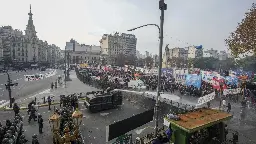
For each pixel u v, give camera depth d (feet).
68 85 157.17
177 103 84.43
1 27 349.82
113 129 37.86
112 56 442.09
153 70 168.35
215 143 45.03
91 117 77.20
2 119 71.41
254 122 73.31
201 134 43.42
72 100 86.74
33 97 108.68
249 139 58.23
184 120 43.45
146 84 139.74
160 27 43.39
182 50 419.33
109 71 204.23
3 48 332.39
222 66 284.00
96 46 483.10
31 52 397.39
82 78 180.86
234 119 76.48
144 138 52.21
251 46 74.79
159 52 44.19
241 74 120.98
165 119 44.65
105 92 93.15
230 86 109.40
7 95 110.93
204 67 293.84
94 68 240.53
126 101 104.47
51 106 90.99
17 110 73.20
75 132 49.75
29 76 175.22
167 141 45.44
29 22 428.97
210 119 44.32
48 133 60.59
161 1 42.09
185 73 120.16
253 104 99.60
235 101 106.83
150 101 90.53
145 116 45.03
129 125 41.11
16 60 350.23
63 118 60.08
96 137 58.44
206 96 82.79
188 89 119.44
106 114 81.35
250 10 75.41
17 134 52.16
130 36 508.53
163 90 130.82
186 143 40.50
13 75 216.95
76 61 449.06
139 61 427.33
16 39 361.10
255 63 165.17
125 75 181.57
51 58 550.36
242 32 77.36
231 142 54.39
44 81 177.37
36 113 80.07
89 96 86.22
